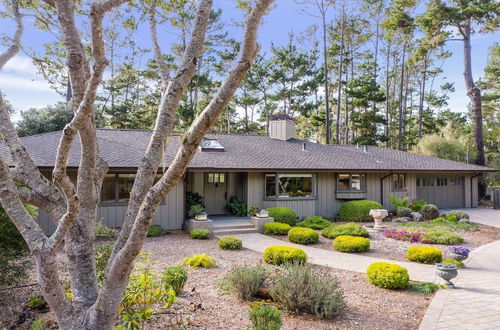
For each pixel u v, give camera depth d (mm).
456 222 13992
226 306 5434
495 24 20594
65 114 21766
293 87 33094
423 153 25391
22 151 3041
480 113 22688
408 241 10938
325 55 26531
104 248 5316
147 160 2816
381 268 6715
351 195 16406
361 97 28984
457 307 5527
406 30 22953
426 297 6082
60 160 2510
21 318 4727
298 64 31406
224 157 14531
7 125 3027
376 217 12594
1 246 5312
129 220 2779
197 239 11258
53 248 2539
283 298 5328
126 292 4398
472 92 22766
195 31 2691
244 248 9992
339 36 30281
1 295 5809
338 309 5109
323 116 30109
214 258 8703
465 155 23547
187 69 2699
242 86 34312
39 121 20906
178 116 21922
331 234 11430
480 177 22406
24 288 6172
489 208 19531
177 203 13070
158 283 5391
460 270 7926
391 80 39500
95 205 3266
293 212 13969
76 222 3102
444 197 19625
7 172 2541
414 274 7480
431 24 20969
